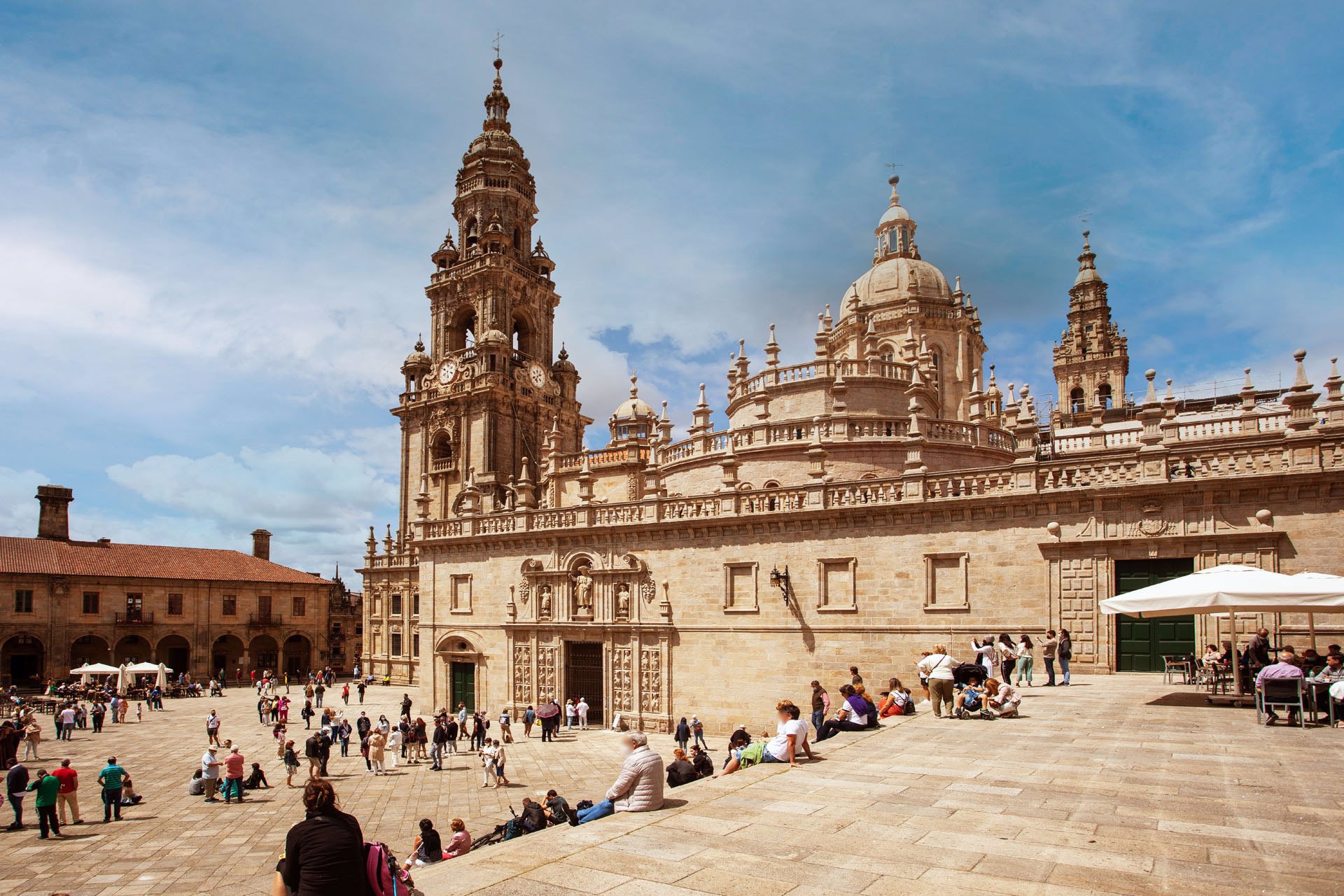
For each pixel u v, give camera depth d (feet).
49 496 283.18
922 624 112.98
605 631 143.64
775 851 33.65
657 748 123.44
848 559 119.34
